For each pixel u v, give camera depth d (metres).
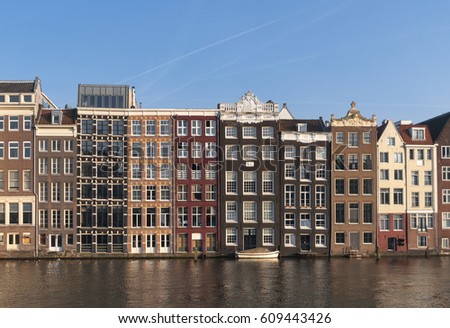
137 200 73.62
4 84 74.69
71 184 72.56
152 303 42.16
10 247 71.44
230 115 74.94
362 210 75.50
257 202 74.38
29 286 49.31
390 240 75.88
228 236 74.25
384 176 76.50
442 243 76.44
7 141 72.44
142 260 69.62
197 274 56.09
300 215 74.88
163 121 74.69
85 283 50.75
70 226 72.31
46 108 80.62
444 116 81.00
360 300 43.31
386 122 77.19
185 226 73.94
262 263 66.06
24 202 72.00
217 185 74.38
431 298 44.09
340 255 74.12
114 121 74.06
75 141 72.75
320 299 43.59
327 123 78.44
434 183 76.94
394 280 52.38
